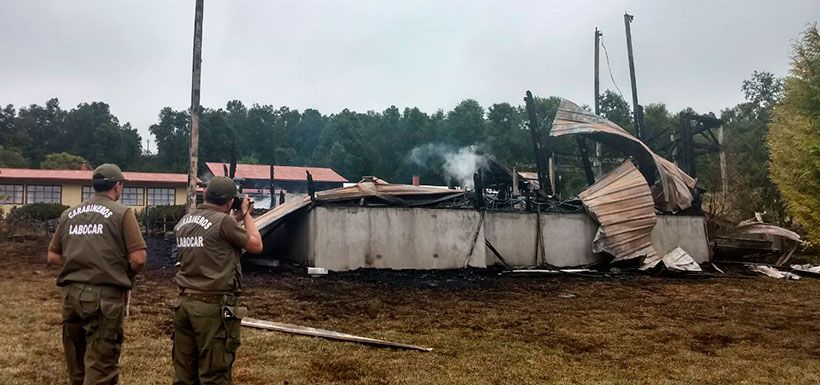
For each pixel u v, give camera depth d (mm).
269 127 83375
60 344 6566
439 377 5855
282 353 6566
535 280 14422
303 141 82312
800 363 6719
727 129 42781
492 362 6504
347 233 14609
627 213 16781
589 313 9883
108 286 3951
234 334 3805
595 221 17547
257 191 41625
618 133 19594
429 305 10344
